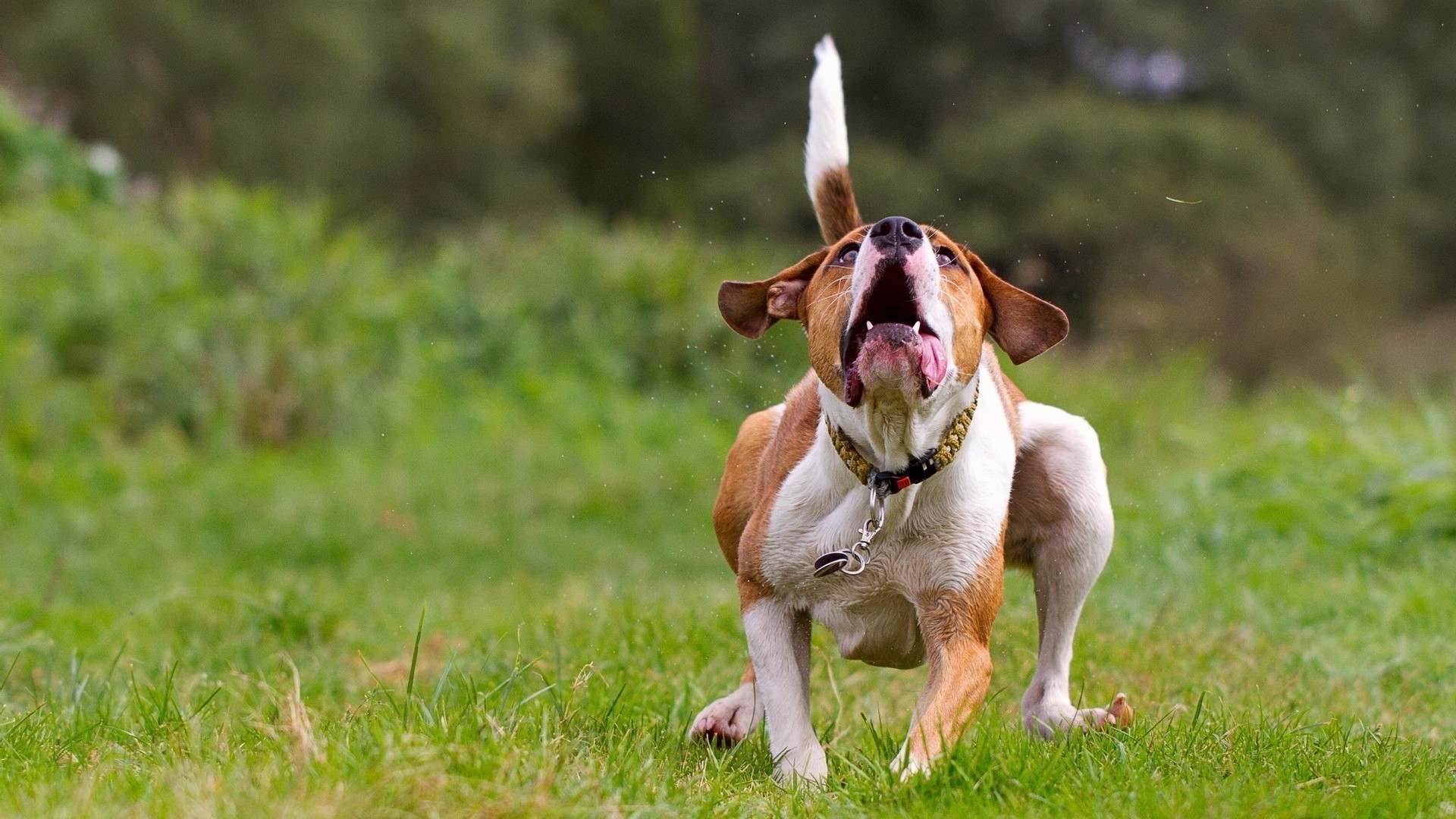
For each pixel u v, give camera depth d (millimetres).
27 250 14914
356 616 8359
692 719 5750
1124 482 11609
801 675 5098
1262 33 38938
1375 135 38312
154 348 14109
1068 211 31672
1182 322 29016
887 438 4746
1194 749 4844
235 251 15344
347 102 37500
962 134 35031
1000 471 5074
